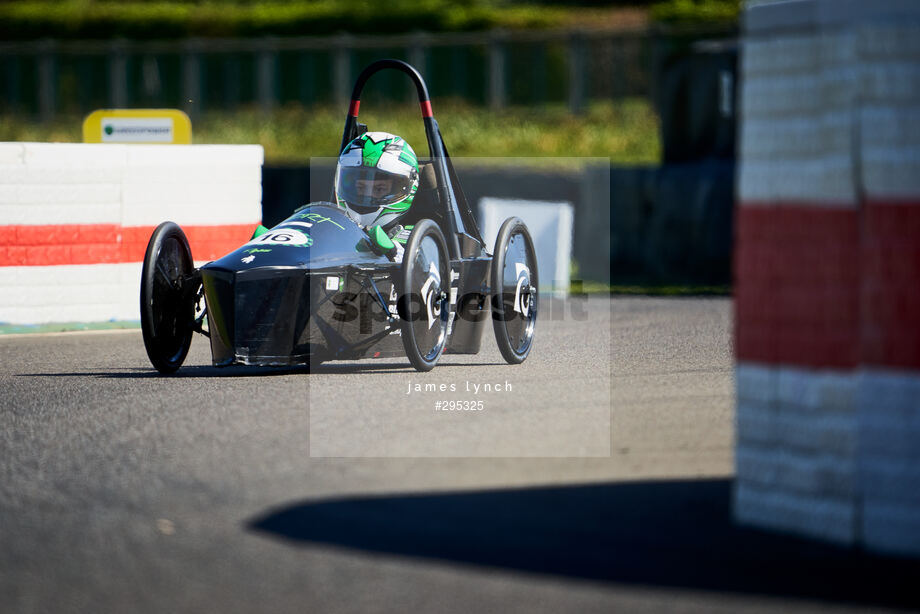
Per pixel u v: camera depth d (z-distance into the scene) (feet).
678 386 72.49
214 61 346.95
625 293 142.92
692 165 170.91
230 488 47.96
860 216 38.81
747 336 42.06
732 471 50.34
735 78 180.04
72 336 102.47
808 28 39.88
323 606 34.88
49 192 105.50
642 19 354.95
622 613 33.86
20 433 59.52
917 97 37.91
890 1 37.96
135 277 110.01
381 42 305.32
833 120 39.29
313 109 325.83
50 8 381.19
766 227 41.27
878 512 38.81
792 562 38.09
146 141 130.00
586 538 40.83
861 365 38.93
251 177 114.62
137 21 369.71
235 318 74.23
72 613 34.81
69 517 44.24
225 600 35.53
